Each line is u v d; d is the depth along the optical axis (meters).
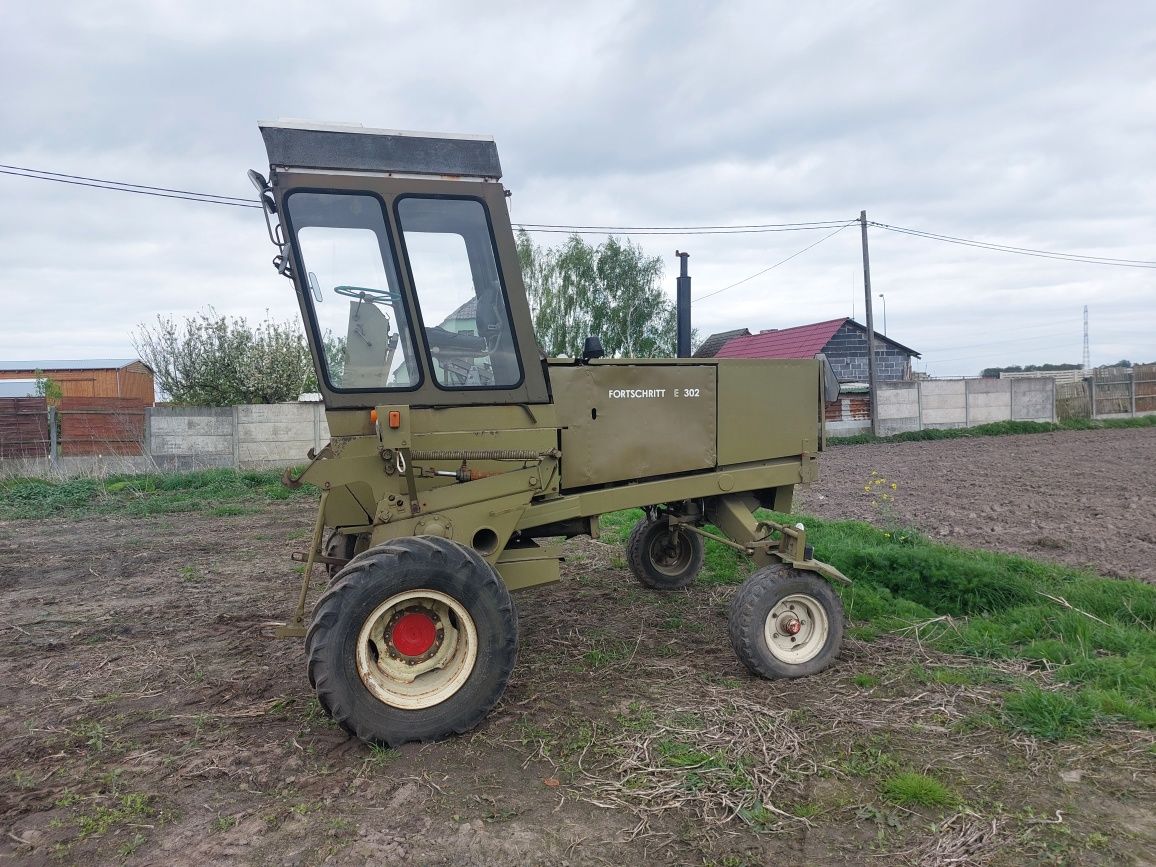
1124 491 11.35
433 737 3.50
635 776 3.21
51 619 5.82
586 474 4.34
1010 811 2.92
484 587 3.56
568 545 8.04
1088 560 6.86
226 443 15.83
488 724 3.72
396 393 3.81
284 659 4.80
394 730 3.43
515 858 2.67
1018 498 10.85
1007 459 16.86
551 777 3.22
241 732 3.70
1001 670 4.34
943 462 16.69
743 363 4.86
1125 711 3.70
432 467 3.84
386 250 3.84
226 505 11.98
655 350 29.16
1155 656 4.35
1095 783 3.12
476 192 3.92
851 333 30.28
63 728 3.79
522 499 4.03
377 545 3.62
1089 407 28.47
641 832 2.83
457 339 3.96
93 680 4.48
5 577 7.32
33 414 14.76
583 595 6.12
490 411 3.99
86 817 2.95
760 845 2.74
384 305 3.83
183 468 15.58
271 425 16.05
